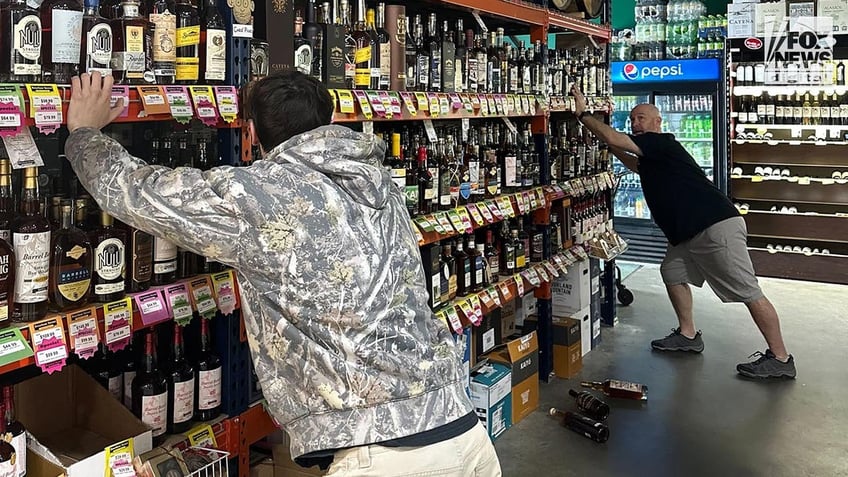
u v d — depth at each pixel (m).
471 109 3.53
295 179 1.60
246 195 1.55
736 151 8.12
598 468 3.45
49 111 1.70
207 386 2.32
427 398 1.66
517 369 3.99
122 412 2.12
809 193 7.87
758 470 3.43
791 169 8.02
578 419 3.85
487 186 3.90
